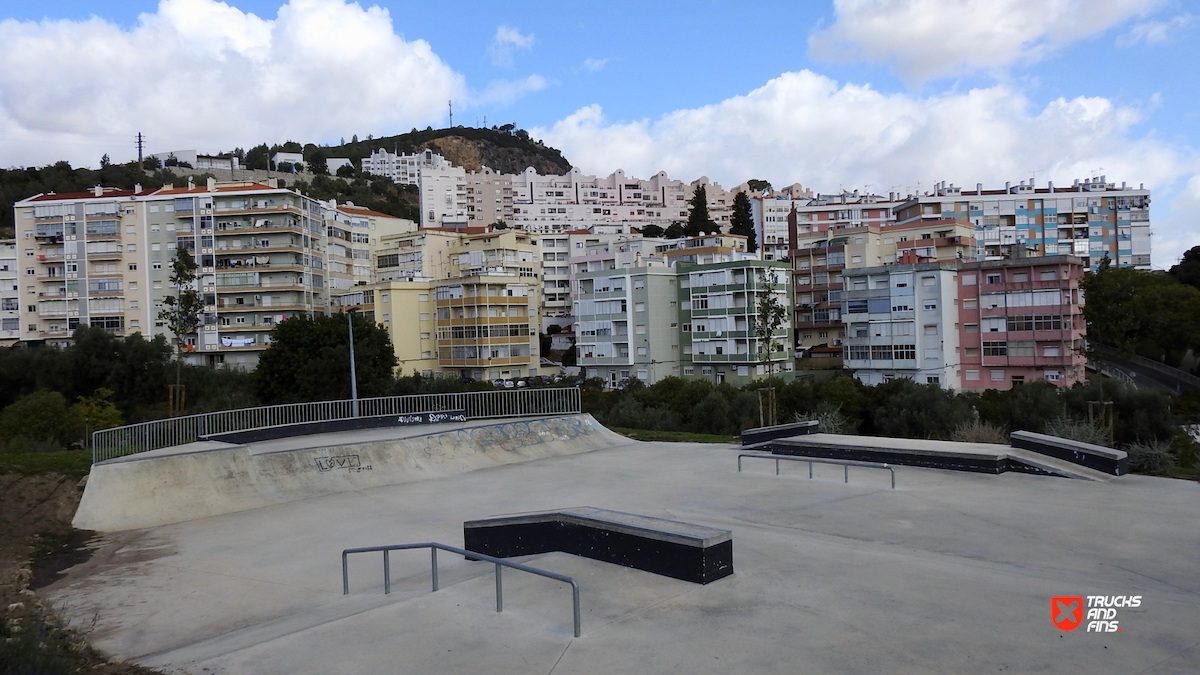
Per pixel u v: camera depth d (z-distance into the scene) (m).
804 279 72.69
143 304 70.94
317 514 16.08
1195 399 47.25
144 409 48.62
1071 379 48.88
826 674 5.87
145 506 16.31
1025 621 7.04
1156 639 6.56
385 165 191.38
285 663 6.59
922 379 53.62
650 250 83.81
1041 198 88.81
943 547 10.73
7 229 86.06
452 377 60.72
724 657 6.25
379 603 8.92
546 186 168.62
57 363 48.75
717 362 60.75
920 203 82.19
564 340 84.12
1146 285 60.34
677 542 8.46
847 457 18.77
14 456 18.48
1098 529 11.35
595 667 6.13
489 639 6.86
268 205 71.25
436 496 17.47
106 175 107.88
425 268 83.12
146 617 9.89
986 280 52.12
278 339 47.84
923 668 5.96
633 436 27.05
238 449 18.53
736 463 19.69
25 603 10.48
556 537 9.95
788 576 8.61
